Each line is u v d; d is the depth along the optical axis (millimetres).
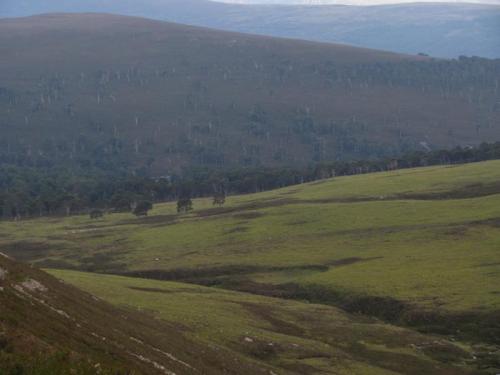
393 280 128875
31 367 34719
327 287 130750
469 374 88000
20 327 47781
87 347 52531
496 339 100312
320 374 81000
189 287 126688
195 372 63844
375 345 97438
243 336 90125
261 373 75500
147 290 117312
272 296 130500
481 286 119625
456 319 107500
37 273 68438
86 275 130875
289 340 92500
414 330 107188
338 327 104750
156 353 63250
